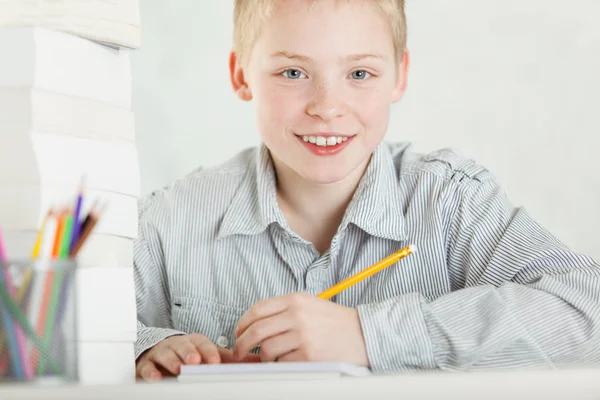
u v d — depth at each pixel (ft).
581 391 2.31
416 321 3.62
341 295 4.84
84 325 2.98
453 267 4.82
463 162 5.11
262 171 4.93
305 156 4.57
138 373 3.67
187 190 5.27
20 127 2.86
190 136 8.95
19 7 3.04
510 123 8.52
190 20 8.96
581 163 8.42
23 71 2.88
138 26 3.27
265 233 4.99
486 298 3.72
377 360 3.55
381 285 4.81
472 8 8.55
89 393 2.24
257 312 3.58
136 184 3.28
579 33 8.40
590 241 8.39
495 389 2.29
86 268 3.01
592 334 3.76
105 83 3.20
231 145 8.95
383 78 4.61
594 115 8.39
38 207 2.84
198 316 5.05
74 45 3.04
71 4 3.06
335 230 4.98
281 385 2.28
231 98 8.95
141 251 5.15
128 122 3.28
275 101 4.55
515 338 3.59
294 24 4.44
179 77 8.96
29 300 2.40
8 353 2.38
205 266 5.09
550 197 8.45
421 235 4.85
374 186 4.83
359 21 4.47
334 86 4.47
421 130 8.63
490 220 4.76
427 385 2.30
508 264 4.53
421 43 8.60
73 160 2.98
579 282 4.01
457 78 8.58
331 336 3.54
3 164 2.85
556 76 8.45
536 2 8.46
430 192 4.95
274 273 4.96
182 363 3.63
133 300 3.20
